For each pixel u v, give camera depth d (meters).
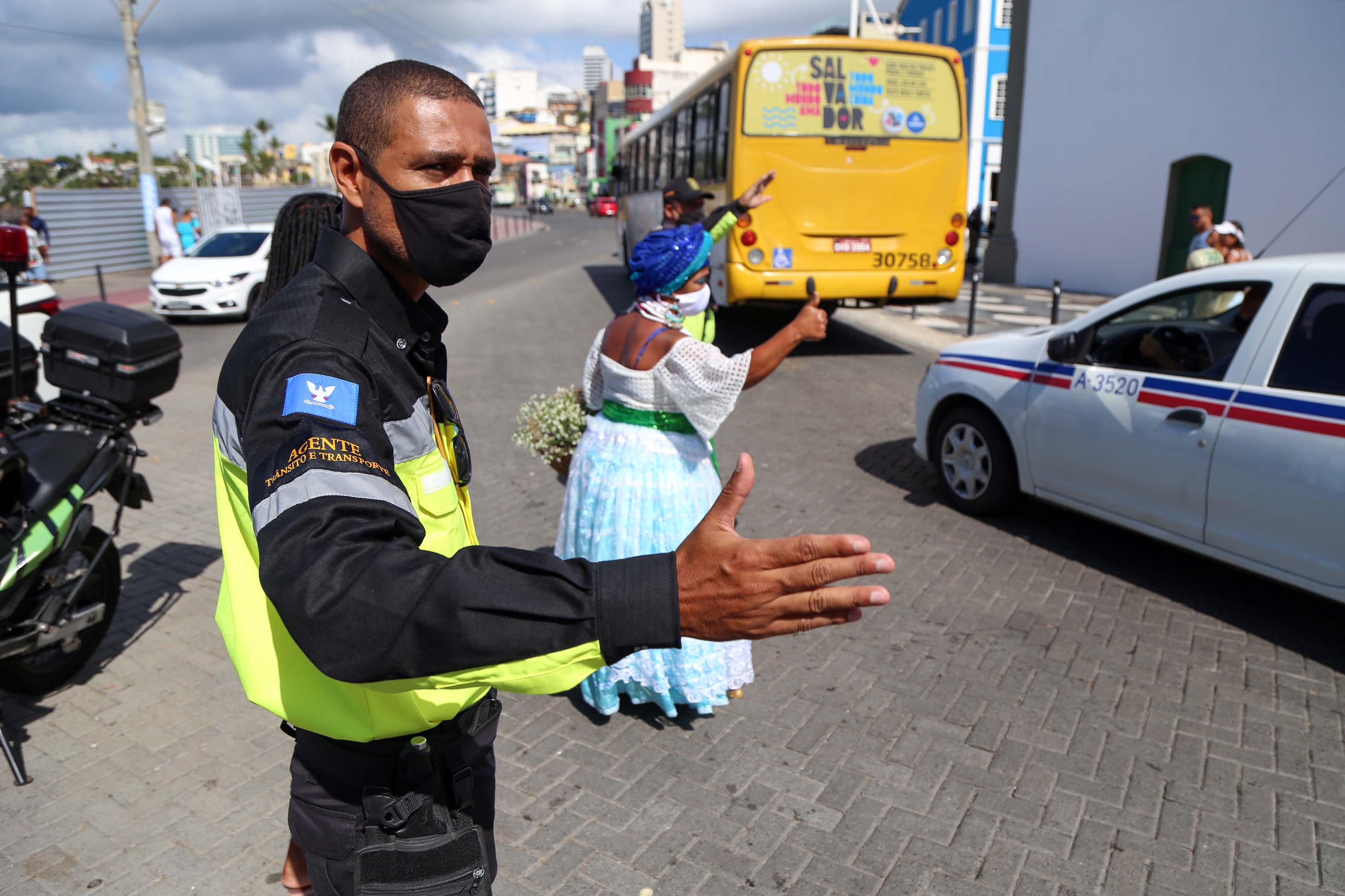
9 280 2.83
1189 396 4.15
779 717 3.37
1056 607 4.23
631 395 3.14
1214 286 4.21
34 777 3.04
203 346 11.85
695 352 2.95
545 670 0.92
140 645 3.93
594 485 3.23
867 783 2.98
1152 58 14.58
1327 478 3.59
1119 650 3.83
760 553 0.88
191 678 3.68
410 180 1.18
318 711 1.26
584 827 2.79
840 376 9.46
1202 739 3.21
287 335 1.11
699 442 3.22
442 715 1.27
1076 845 2.69
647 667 3.23
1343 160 11.91
